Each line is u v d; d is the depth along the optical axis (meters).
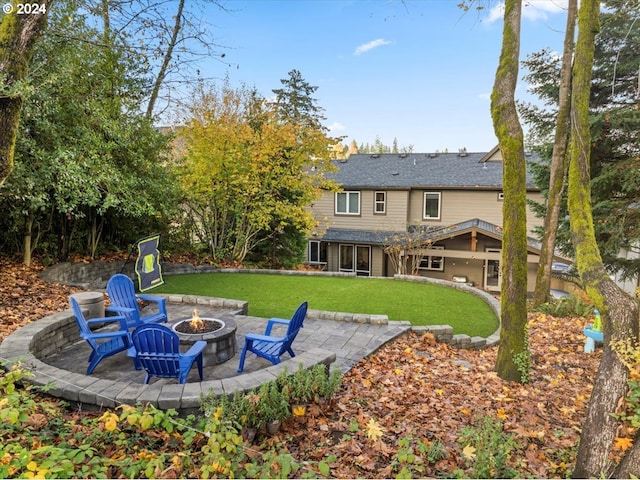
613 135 9.86
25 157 6.88
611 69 9.91
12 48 3.38
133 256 11.31
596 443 3.09
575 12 8.55
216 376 4.59
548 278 9.52
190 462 2.57
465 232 15.97
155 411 2.70
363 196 19.17
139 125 10.09
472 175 18.03
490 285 17.55
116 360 4.98
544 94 11.24
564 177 9.55
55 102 7.42
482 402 4.50
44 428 2.97
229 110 14.06
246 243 14.02
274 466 2.67
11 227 8.48
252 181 12.74
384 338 6.12
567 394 5.03
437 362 5.64
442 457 3.23
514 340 5.26
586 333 6.51
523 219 5.14
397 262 17.62
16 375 2.97
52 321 5.17
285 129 12.88
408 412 4.05
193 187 12.49
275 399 3.38
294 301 8.64
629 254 13.20
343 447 3.26
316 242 20.14
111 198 7.88
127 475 2.37
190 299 7.81
